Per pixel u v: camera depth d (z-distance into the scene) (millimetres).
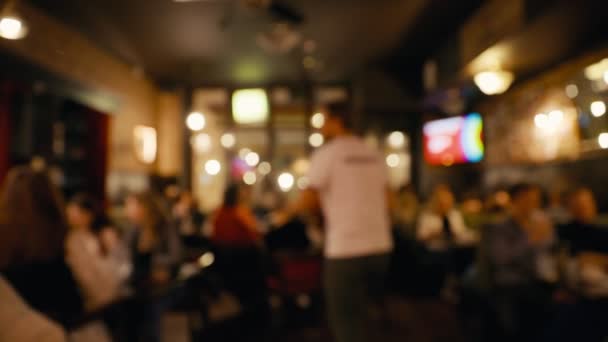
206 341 3256
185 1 5422
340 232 2721
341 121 2900
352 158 2797
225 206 4371
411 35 6699
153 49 7316
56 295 1874
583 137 4926
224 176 9828
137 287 3504
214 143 9828
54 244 1892
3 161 4820
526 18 4086
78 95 6211
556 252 3551
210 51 7496
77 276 2086
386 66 8664
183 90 9602
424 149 8961
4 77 4738
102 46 6914
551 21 4051
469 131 7750
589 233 3527
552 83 5410
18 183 1866
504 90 6348
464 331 4469
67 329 1867
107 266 2465
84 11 5516
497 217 6250
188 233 6457
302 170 9672
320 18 6078
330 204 2783
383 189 2908
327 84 9664
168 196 8312
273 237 4914
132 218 4078
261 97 9672
